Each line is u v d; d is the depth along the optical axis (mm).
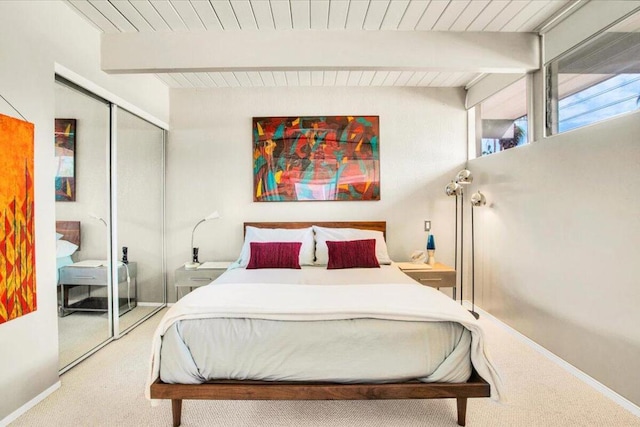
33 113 1988
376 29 2621
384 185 3910
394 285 2307
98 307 2764
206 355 1735
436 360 1744
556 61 2539
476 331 1738
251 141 3875
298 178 3879
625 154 1934
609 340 2041
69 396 2078
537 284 2688
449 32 2641
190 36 2627
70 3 2236
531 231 2756
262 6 2307
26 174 1925
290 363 1725
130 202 3238
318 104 3867
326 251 3482
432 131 3912
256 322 1784
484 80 3516
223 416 1894
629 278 1916
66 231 2418
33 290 1975
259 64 2621
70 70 2301
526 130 2924
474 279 3725
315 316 1790
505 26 2578
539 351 2658
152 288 3639
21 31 1912
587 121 2256
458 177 3504
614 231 2004
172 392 1699
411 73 3516
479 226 3611
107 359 2574
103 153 2812
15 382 1869
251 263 3307
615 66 2039
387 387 1711
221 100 3859
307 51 2619
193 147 3863
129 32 2627
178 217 3885
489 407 1966
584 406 1968
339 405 1997
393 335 1750
